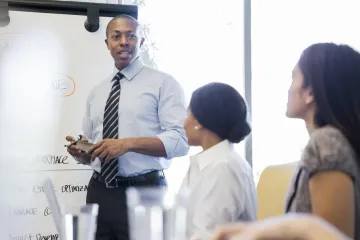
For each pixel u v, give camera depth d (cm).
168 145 230
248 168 153
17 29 260
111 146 217
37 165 255
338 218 103
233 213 139
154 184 235
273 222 36
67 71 263
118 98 246
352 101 113
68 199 256
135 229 76
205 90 153
